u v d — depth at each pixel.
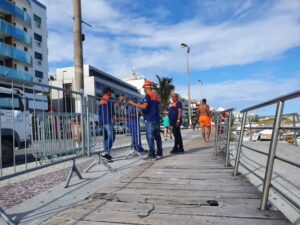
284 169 6.45
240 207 3.95
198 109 15.07
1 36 43.72
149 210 3.92
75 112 6.71
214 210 3.86
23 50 48.34
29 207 4.28
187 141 16.52
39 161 5.99
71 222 3.59
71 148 6.54
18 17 45.97
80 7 10.55
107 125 8.12
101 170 7.12
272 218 3.54
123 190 4.95
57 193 5.04
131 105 9.14
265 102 4.20
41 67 54.94
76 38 10.50
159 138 8.97
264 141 10.66
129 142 9.49
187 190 4.86
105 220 3.62
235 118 7.75
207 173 6.26
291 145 9.97
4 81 4.65
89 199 4.52
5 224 3.63
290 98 3.42
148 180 5.68
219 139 9.30
